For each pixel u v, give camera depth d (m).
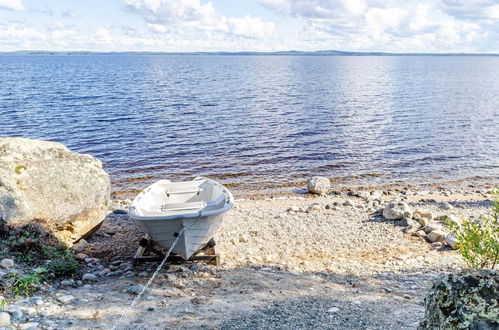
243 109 45.16
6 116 38.44
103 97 55.12
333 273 9.28
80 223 10.60
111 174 21.70
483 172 22.89
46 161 10.79
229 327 6.02
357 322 6.11
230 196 10.82
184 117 39.44
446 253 10.95
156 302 7.12
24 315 6.19
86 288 7.81
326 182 18.89
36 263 8.56
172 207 10.42
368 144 28.75
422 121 38.31
